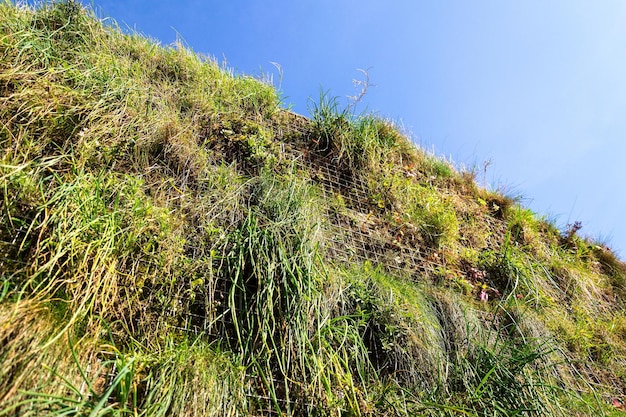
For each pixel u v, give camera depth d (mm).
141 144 3178
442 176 5113
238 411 2256
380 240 3863
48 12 3645
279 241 2951
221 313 2676
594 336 4066
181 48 4414
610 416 3266
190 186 3250
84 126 2924
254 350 2576
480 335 3352
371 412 2543
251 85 4555
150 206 2754
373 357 2928
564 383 3367
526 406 2934
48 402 1727
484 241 4527
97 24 3943
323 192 3988
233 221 3141
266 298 2707
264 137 4020
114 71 3482
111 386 1886
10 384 1674
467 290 3867
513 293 4012
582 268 4926
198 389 2133
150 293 2506
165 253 2635
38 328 1845
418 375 2920
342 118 4578
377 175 4457
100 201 2512
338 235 3646
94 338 2133
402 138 5117
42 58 3090
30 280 1980
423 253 4008
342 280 3080
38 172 2475
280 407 2447
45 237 2234
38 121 2729
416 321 3123
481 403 2848
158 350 2318
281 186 3562
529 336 3621
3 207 2227
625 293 4918
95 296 2193
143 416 1963
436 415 2674
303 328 2650
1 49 2930
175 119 3520
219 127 3893
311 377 2531
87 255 2246
